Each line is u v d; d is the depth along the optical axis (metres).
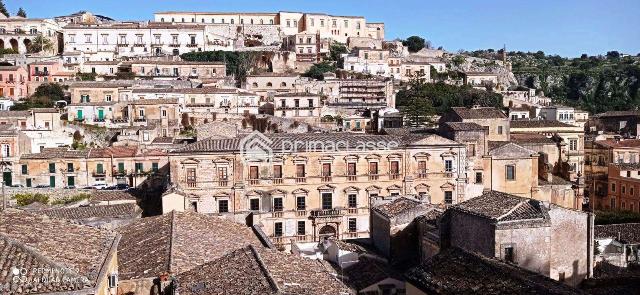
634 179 117.38
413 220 65.25
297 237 89.88
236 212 76.00
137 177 111.69
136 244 51.62
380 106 180.00
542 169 106.69
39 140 127.81
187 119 155.38
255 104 167.75
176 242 48.56
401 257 64.81
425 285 39.62
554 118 170.62
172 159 86.62
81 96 160.00
